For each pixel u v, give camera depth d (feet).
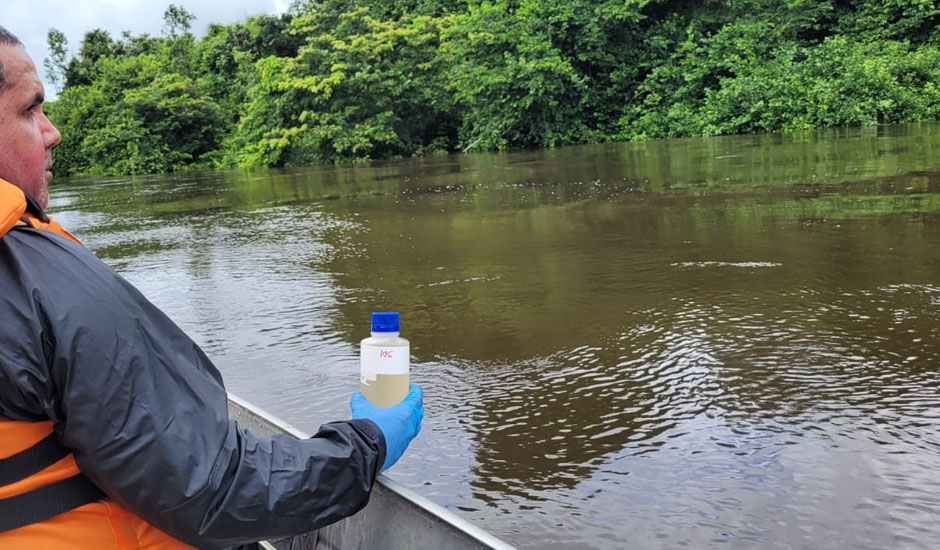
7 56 3.48
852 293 12.57
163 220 32.30
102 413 3.01
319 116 70.64
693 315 12.13
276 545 4.83
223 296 16.17
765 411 8.56
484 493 7.25
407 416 4.17
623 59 66.08
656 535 6.35
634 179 31.30
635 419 8.62
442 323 12.81
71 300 3.01
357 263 18.58
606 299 13.43
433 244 20.25
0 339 2.96
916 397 8.57
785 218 19.49
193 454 3.14
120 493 3.11
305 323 13.57
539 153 55.57
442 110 71.46
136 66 102.94
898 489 6.77
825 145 39.14
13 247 3.07
